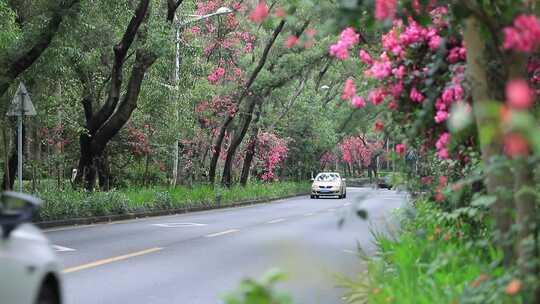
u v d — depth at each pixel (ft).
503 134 8.71
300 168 222.69
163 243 52.47
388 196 159.53
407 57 27.53
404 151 29.35
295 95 165.17
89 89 91.86
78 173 90.94
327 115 209.97
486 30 17.79
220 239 55.77
